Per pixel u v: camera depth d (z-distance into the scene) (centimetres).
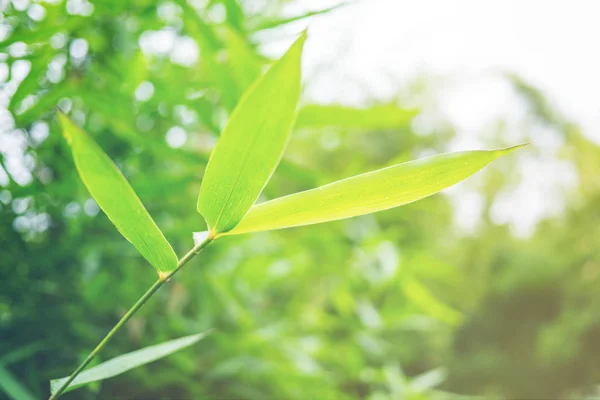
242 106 28
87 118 66
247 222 30
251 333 74
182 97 63
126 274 67
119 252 64
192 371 64
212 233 30
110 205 30
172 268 31
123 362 34
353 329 95
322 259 89
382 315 99
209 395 70
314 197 30
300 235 83
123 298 64
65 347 60
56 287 60
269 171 29
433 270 103
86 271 58
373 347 94
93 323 65
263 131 29
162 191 59
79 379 32
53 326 60
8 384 46
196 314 77
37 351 60
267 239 83
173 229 63
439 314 90
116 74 62
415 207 92
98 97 56
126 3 58
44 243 62
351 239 87
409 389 89
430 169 29
